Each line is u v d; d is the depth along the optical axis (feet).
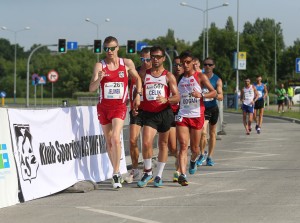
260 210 25.14
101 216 24.27
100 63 32.04
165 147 32.45
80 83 293.02
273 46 303.89
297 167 40.96
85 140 34.22
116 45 31.81
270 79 297.53
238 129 81.66
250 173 38.01
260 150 53.72
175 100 31.78
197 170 39.88
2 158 26.53
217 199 28.12
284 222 22.63
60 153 31.24
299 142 61.36
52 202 27.76
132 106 33.81
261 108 73.72
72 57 308.81
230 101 179.52
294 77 307.78
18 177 27.58
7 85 310.86
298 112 133.59
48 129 30.42
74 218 23.89
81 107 34.17
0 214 24.77
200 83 33.78
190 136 34.96
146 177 32.68
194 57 34.01
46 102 221.05
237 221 22.93
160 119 31.99
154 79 31.94
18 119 28.02
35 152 29.07
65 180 31.30
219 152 52.39
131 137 34.12
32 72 312.71
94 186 31.78
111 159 32.94
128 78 34.24
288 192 29.99
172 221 23.06
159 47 31.81
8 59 451.12
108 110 32.22
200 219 23.39
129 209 25.75
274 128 83.15
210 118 42.09
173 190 31.22
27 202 27.71
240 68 172.04
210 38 293.64
